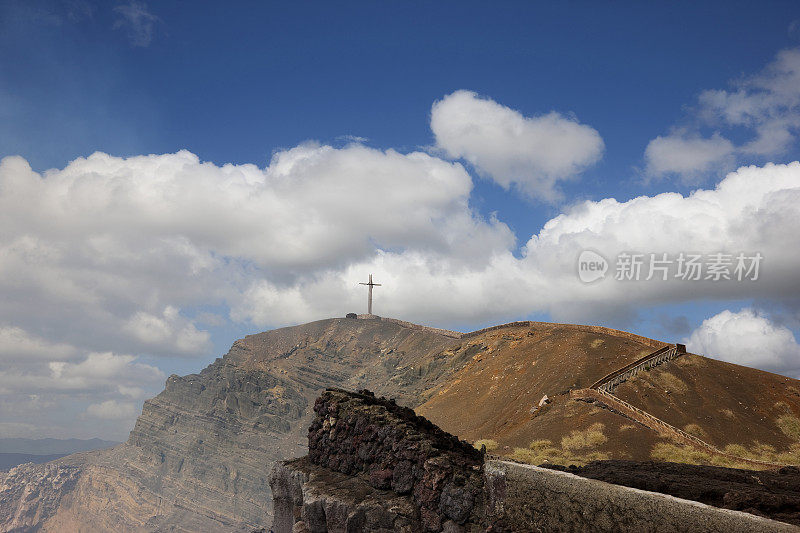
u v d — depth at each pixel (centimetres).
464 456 1159
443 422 9169
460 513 1015
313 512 1220
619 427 5588
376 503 1138
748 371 7456
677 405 6462
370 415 1303
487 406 8800
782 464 4666
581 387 7288
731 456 4953
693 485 1013
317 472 1355
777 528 639
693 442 5262
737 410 6431
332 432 1379
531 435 5966
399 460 1173
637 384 6856
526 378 8881
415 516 1094
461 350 13900
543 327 12081
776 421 6259
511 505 941
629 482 1012
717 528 684
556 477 880
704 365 7431
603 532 800
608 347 8475
